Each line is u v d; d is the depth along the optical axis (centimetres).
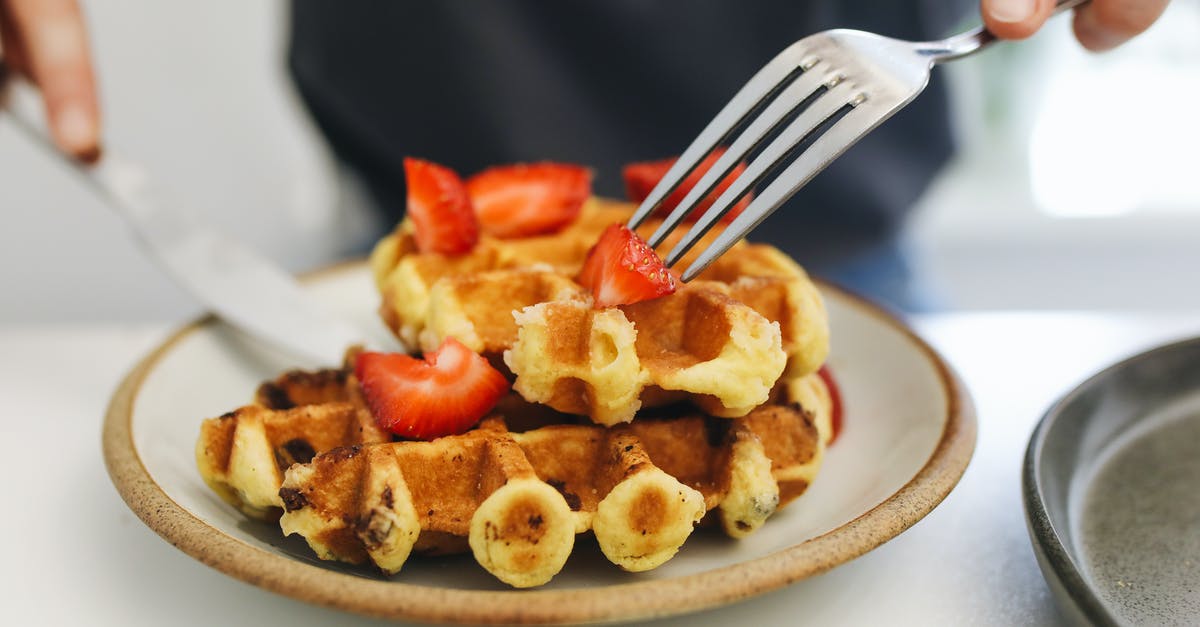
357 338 42
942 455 34
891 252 65
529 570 31
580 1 58
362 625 32
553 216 40
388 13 57
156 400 38
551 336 33
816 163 33
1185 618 31
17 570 34
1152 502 35
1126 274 95
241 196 87
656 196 35
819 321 35
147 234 43
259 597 34
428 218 38
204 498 35
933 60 34
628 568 32
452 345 34
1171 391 38
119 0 81
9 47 45
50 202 82
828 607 33
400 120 60
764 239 63
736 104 35
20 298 84
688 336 34
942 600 33
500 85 59
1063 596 30
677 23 58
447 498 33
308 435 35
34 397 43
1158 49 100
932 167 64
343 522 32
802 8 57
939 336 48
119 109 83
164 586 34
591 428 34
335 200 72
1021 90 99
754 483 33
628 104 61
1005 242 100
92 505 37
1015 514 37
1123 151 103
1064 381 44
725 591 29
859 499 35
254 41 85
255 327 42
